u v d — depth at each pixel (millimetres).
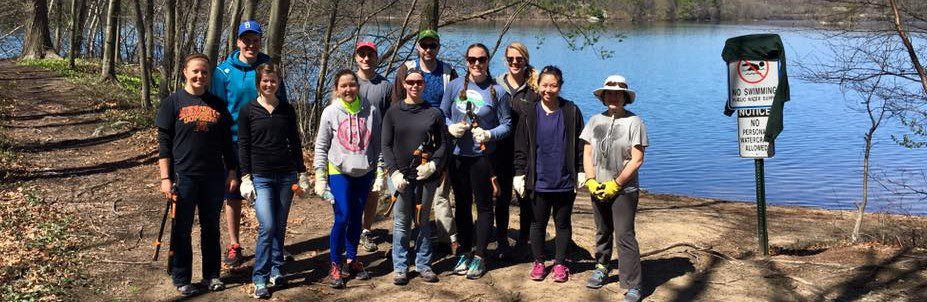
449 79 5836
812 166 16000
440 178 5434
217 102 4980
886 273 5520
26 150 10852
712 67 41500
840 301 5027
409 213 5344
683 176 15188
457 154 5430
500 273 5613
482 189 5406
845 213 9531
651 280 5500
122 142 12000
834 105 26812
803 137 20000
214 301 5062
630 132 4969
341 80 5113
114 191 8430
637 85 33531
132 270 5664
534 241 5391
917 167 15719
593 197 5160
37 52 29375
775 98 5902
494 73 17344
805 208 10133
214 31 10438
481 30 13570
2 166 9469
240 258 5766
